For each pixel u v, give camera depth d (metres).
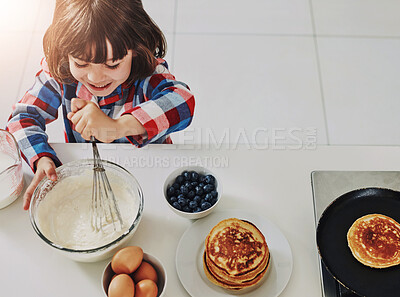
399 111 2.21
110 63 1.07
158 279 0.91
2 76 2.23
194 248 0.99
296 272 0.97
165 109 1.10
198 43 2.37
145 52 1.12
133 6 1.07
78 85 1.24
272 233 1.01
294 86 2.26
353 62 2.35
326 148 1.18
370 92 2.26
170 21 2.44
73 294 0.93
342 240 0.96
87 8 1.01
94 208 1.01
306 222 1.05
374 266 0.91
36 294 0.93
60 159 1.14
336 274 0.91
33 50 2.32
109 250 0.91
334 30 2.46
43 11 2.46
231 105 2.19
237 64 2.32
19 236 1.00
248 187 1.10
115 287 0.83
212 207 1.00
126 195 1.02
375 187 1.04
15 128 1.16
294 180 1.12
